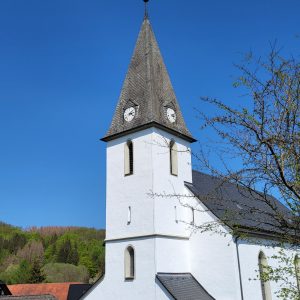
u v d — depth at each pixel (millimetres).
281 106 9195
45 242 168875
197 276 29969
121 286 29516
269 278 13445
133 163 31688
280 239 11539
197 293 28562
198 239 30562
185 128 34875
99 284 31016
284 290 13031
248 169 9516
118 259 30375
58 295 65125
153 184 29891
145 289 27969
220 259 29062
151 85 33344
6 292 57344
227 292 28172
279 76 9281
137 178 31047
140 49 36031
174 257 29547
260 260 31344
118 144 33438
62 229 188250
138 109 32938
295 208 9398
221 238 29312
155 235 28594
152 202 29484
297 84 9203
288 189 9312
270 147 9062
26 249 153375
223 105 9578
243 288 28484
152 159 30469
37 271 99812
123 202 31453
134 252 29453
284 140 8992
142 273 28500
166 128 32281
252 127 9250
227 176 10008
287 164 9055
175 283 27891
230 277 28250
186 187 32562
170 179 31625
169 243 29484
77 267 121375
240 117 9383
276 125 9141
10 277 106438
